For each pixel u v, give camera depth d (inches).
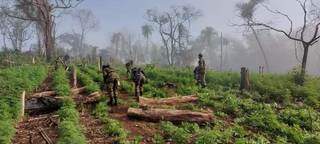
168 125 507.5
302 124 630.5
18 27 3257.9
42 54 2085.4
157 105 648.4
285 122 634.8
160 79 962.7
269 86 893.8
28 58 1718.8
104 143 449.1
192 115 552.1
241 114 644.1
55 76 956.6
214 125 552.4
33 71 1027.3
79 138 424.5
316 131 608.7
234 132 526.3
